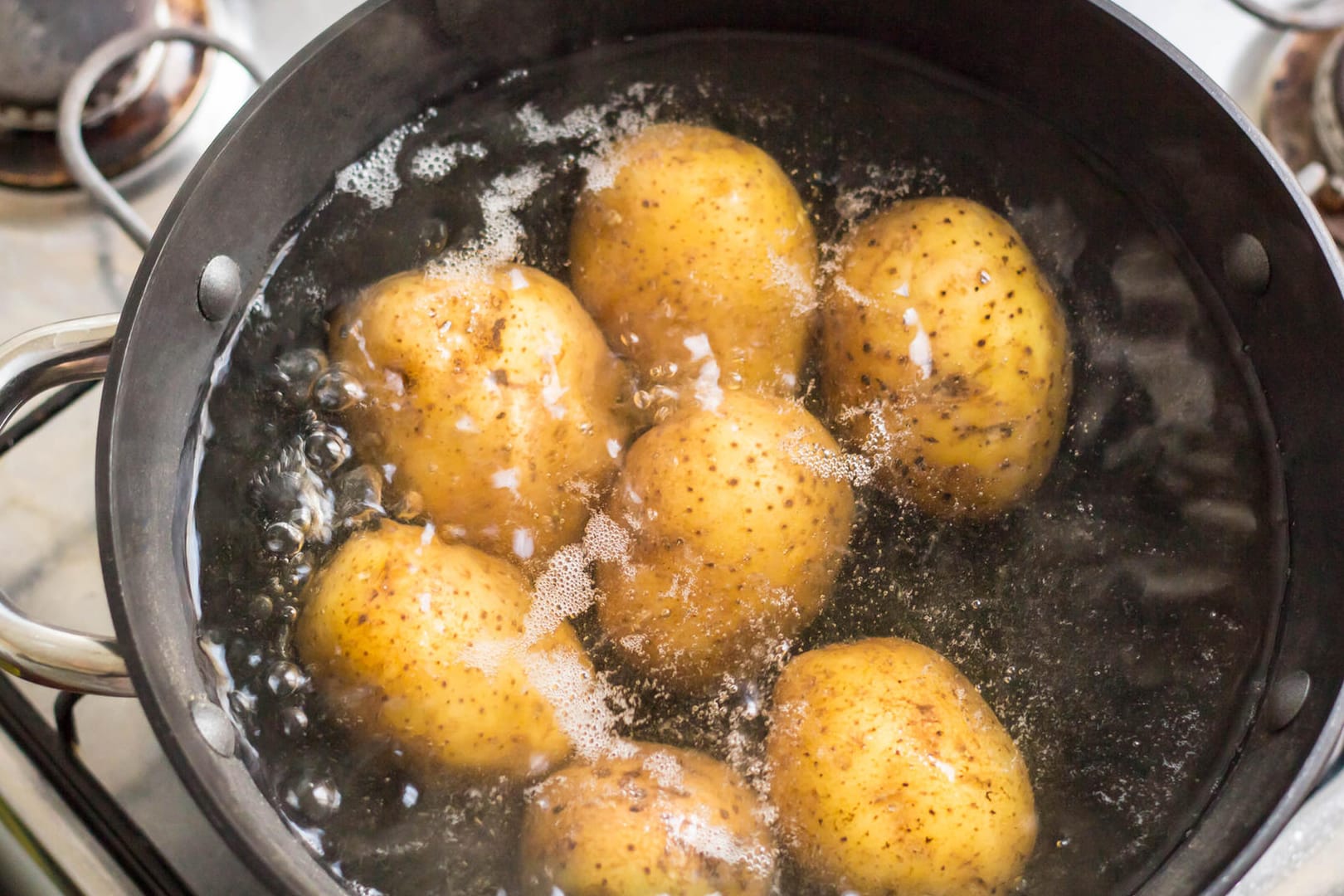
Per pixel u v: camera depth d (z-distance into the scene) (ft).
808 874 1.49
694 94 1.69
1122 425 1.60
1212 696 1.52
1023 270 1.61
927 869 1.48
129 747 1.63
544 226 1.65
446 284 1.59
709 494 1.54
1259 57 1.83
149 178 1.82
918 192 1.67
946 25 1.60
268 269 1.58
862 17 1.62
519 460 1.56
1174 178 1.57
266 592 1.53
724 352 1.63
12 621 1.37
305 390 1.58
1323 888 1.53
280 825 1.45
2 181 1.80
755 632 1.56
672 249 1.60
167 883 1.58
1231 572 1.55
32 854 1.56
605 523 1.57
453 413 1.55
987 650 1.56
